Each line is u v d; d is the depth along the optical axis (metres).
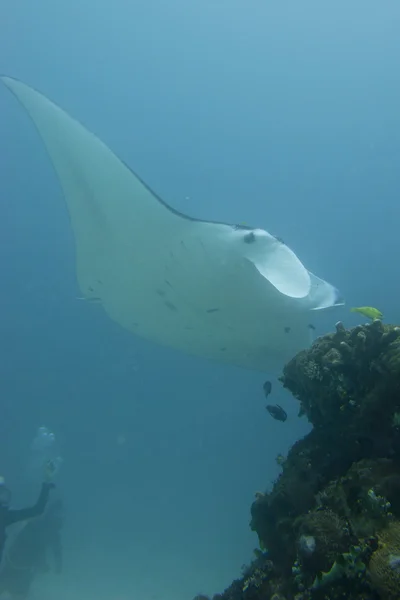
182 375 42.91
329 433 2.45
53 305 45.44
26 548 8.34
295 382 2.73
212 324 3.97
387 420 2.15
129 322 4.62
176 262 3.67
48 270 45.62
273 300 3.58
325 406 2.42
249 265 3.39
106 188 3.60
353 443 2.30
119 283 4.19
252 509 2.69
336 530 1.89
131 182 3.50
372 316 3.01
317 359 2.52
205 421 43.78
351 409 2.31
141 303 4.24
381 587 1.58
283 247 3.46
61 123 3.44
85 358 45.91
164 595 12.03
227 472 40.88
